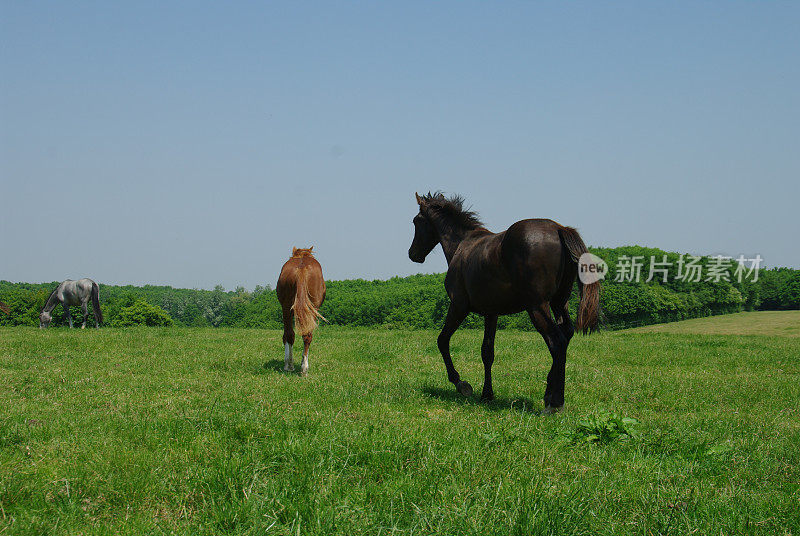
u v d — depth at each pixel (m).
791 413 6.96
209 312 140.00
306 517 3.25
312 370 10.01
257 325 94.56
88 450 4.57
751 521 3.30
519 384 8.93
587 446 5.04
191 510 3.48
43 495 3.61
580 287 6.37
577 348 14.10
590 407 7.18
